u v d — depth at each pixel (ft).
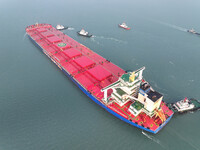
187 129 270.87
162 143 249.14
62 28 643.04
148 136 259.80
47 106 309.83
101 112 302.25
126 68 418.72
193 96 337.52
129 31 634.43
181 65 435.53
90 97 329.52
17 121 280.10
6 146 240.94
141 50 504.02
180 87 361.30
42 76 391.24
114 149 240.94
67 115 292.81
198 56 475.31
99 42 549.95
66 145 244.22
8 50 499.10
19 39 568.82
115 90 297.74
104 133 263.70
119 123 281.54
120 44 538.06
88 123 279.69
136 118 273.75
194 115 296.92
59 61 418.51
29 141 248.52
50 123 277.23
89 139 253.85
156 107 269.85
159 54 483.92
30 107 306.96
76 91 349.20
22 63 439.22
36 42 513.45
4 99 323.37
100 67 391.86
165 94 341.21
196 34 611.88
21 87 354.95
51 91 345.92
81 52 465.88
